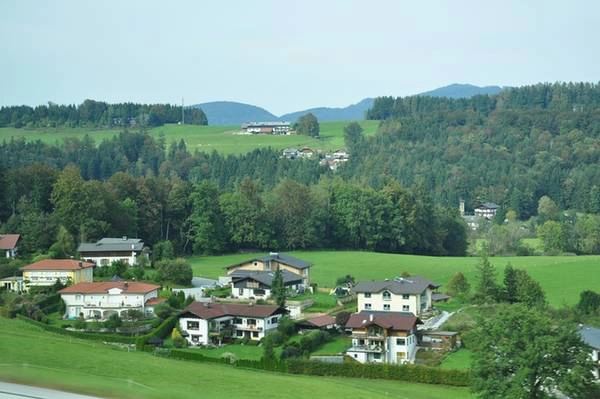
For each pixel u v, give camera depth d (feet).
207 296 371.35
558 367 191.42
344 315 305.12
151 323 313.53
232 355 261.44
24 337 228.84
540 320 197.57
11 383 141.79
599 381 221.25
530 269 437.58
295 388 192.65
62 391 139.03
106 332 304.09
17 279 377.91
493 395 193.26
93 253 434.71
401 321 276.82
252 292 369.09
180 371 199.62
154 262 442.09
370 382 229.66
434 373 229.86
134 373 185.98
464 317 317.01
